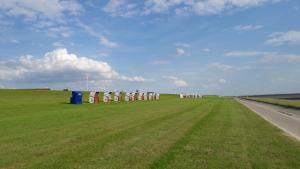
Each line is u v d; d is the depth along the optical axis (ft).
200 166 34.06
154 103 205.67
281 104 226.99
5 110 119.85
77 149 42.78
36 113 106.73
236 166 34.35
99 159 36.78
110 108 140.67
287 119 101.04
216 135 58.54
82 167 32.99
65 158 37.17
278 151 43.32
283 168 33.78
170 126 71.61
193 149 43.88
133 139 51.98
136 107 151.33
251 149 44.65
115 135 56.39
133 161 35.96
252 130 67.72
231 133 61.87
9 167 32.86
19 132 59.57
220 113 119.65
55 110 122.42
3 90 332.80
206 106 173.88
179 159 37.32
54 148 43.45
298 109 168.35
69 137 53.62
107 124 74.49
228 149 44.39
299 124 84.23
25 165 33.71
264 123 84.28
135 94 280.51
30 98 249.75
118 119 87.30
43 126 69.56
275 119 100.48
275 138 56.08
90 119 86.84
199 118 94.48
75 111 117.91
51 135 55.83
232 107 171.42
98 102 204.95
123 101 238.07
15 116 94.89
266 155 40.45
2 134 56.85
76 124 73.97
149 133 59.52
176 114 108.58
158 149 43.47
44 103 176.96
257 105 217.36
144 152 41.22
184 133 60.29
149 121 82.43
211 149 44.21
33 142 48.34
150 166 33.68
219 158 38.24
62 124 73.87
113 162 35.37
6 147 44.06
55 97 273.54
